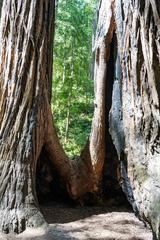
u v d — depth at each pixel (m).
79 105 11.97
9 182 5.75
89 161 7.08
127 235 5.69
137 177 5.03
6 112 6.05
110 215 6.76
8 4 6.21
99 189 7.29
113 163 7.25
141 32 5.11
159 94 4.97
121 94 5.70
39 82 6.19
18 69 6.08
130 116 5.25
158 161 4.78
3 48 6.23
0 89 6.18
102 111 6.84
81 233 5.72
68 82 11.55
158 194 4.58
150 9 5.03
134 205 5.66
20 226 5.53
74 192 7.11
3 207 5.62
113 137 6.02
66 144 10.90
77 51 11.43
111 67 6.76
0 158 5.89
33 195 5.83
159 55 4.99
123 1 5.46
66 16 11.09
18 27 6.12
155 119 4.93
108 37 6.56
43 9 6.25
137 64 5.14
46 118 6.41
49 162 7.12
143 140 5.04
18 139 5.95
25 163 5.91
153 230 4.66
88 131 11.47
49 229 5.66
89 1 12.20
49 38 6.48
